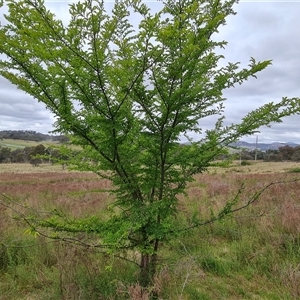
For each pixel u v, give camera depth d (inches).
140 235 114.0
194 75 96.7
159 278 108.7
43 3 73.4
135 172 111.1
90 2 69.8
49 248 164.1
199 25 90.7
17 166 1493.6
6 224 198.7
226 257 170.1
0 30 82.6
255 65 89.4
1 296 128.8
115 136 97.1
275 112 92.3
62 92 87.4
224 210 107.7
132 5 81.7
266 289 133.6
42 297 123.2
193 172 111.5
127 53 95.0
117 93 95.0
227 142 101.5
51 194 426.0
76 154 117.9
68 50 78.9
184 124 105.0
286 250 173.5
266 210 234.7
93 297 115.4
